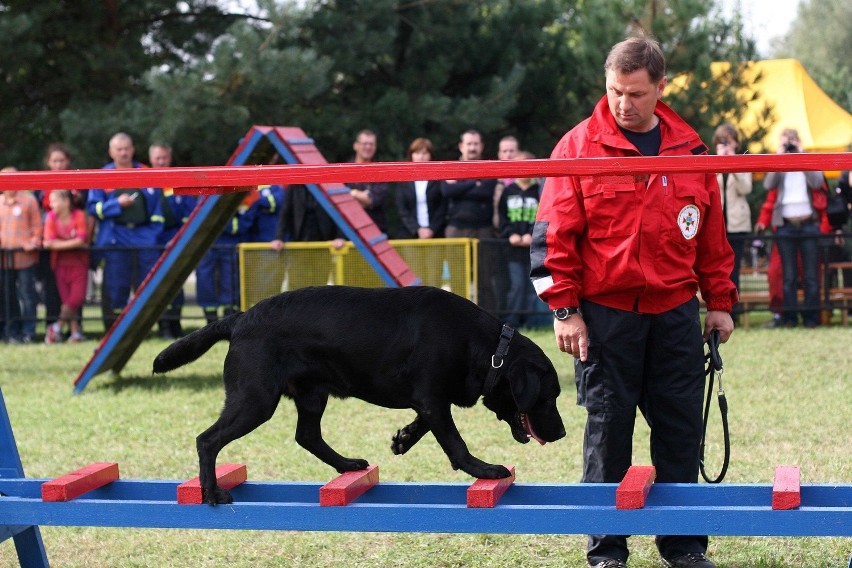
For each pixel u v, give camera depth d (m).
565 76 20.48
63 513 4.18
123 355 10.66
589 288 4.54
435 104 18.73
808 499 4.25
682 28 17.17
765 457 6.96
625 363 4.56
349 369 4.41
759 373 10.21
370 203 13.02
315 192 9.61
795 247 13.55
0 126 19.55
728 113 17.52
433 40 19.92
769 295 13.92
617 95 4.32
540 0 20.59
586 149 4.41
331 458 4.73
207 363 11.92
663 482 4.71
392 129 18.88
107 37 19.45
